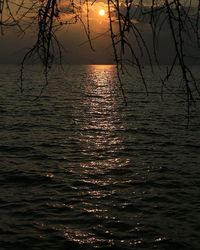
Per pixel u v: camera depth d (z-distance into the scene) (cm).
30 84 8288
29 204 1235
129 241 976
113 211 1184
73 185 1477
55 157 1998
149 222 1091
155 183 1503
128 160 1941
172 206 1223
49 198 1305
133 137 2647
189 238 985
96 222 1093
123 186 1467
